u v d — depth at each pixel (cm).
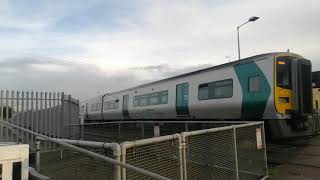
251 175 771
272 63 1303
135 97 2433
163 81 2048
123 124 1730
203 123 1149
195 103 1708
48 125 1278
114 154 393
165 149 472
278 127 1280
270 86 1298
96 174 439
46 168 669
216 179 604
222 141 639
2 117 1173
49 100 1292
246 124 770
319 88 1878
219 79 1555
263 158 855
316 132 1664
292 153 1217
